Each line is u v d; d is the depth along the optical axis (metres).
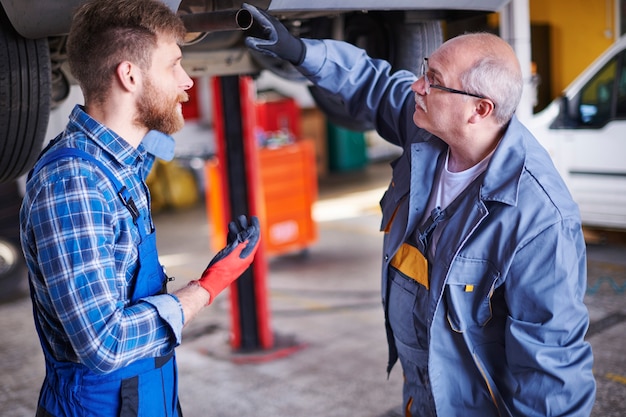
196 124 11.08
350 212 9.40
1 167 2.59
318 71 2.14
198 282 1.71
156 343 1.60
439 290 1.80
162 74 1.64
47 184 1.53
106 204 1.57
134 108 1.64
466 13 2.76
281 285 6.61
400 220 1.98
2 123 2.44
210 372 4.80
